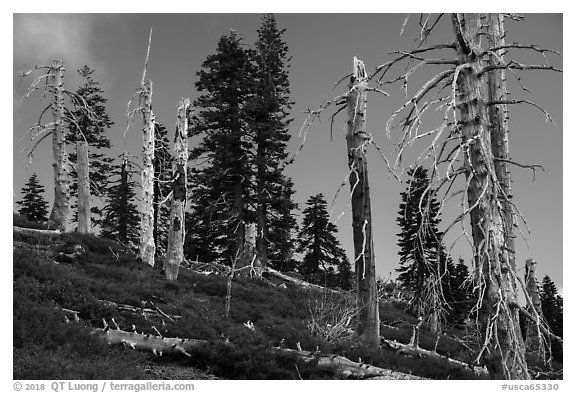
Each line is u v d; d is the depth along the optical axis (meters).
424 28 9.01
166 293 16.53
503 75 14.00
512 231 11.20
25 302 10.75
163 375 10.20
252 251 28.39
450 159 8.32
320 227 40.78
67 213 22.19
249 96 33.88
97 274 16.78
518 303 7.97
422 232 8.72
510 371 7.83
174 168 20.75
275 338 13.01
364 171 14.70
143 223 21.84
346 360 11.53
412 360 12.87
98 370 9.15
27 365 8.59
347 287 35.53
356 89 14.21
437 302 8.94
